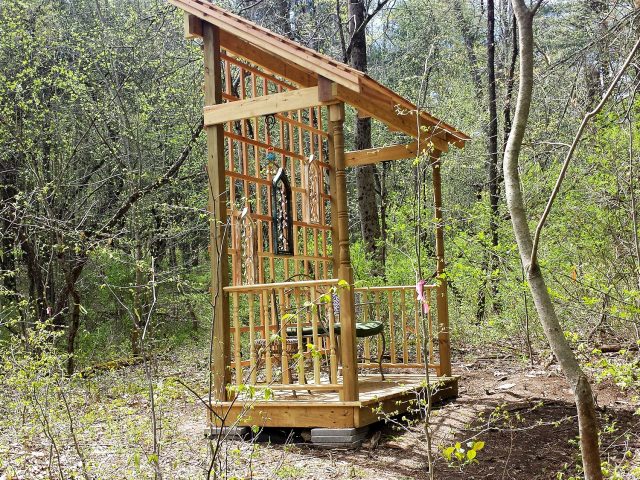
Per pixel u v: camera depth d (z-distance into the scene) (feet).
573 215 24.82
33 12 42.96
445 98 58.95
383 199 51.62
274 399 19.45
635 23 20.06
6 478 15.47
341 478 15.64
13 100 40.24
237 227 20.92
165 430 18.79
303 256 23.97
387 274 36.60
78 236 35.37
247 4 48.93
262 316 21.70
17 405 19.53
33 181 41.73
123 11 49.08
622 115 21.54
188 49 47.34
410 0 63.36
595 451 9.59
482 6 57.82
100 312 49.73
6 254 40.34
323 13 50.34
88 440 18.66
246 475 15.56
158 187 43.52
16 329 35.06
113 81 45.55
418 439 18.28
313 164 24.90
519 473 15.33
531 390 23.41
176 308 49.90
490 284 29.94
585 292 22.81
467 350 33.88
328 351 24.14
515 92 43.32
